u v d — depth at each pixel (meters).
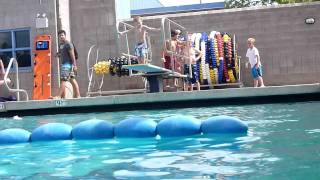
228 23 13.38
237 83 12.45
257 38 13.21
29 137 5.47
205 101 9.46
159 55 13.59
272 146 4.16
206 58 12.53
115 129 5.36
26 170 3.72
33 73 13.20
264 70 13.17
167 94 9.38
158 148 4.47
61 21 13.17
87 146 4.85
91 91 13.42
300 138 4.50
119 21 12.66
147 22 13.70
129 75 11.85
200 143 4.60
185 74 12.13
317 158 3.50
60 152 4.57
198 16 13.55
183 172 3.30
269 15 13.12
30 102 9.68
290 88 9.17
